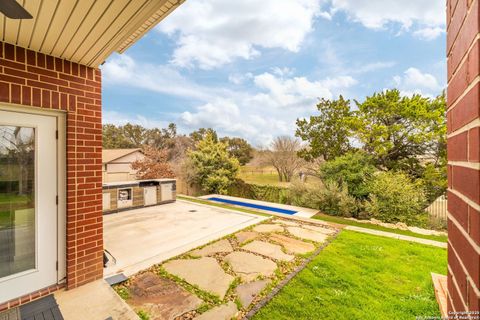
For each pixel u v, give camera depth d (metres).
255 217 7.24
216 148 14.27
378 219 7.01
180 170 15.00
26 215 2.79
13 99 2.54
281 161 16.03
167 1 2.04
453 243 0.76
